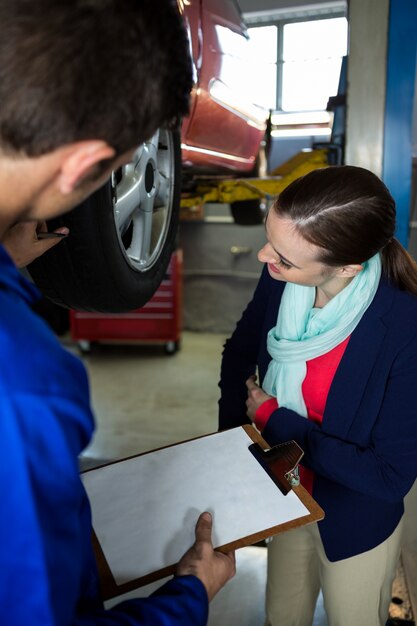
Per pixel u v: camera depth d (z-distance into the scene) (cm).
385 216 73
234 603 159
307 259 77
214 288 497
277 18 443
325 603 106
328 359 89
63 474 38
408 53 158
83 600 51
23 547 36
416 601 149
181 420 329
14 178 40
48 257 109
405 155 167
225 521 66
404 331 82
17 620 37
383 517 95
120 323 421
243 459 77
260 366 105
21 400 35
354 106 165
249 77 238
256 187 260
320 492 94
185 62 43
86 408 40
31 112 36
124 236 142
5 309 38
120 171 127
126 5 37
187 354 445
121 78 38
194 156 203
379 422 85
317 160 249
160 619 47
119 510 68
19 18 35
